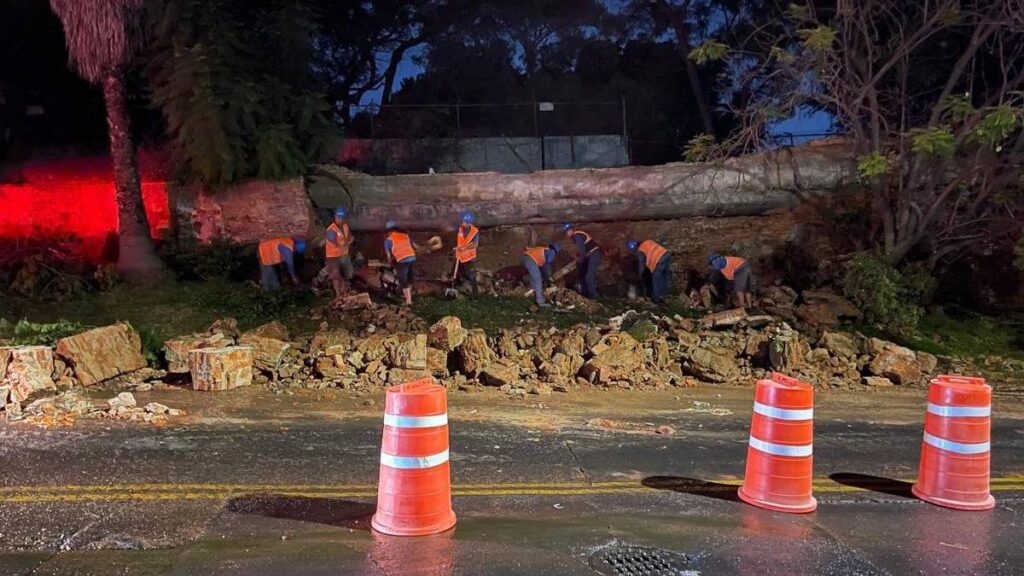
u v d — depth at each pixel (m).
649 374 10.52
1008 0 12.13
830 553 4.59
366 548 4.39
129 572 4.01
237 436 6.82
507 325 12.38
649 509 5.29
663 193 15.66
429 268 15.20
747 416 8.51
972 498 5.57
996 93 13.37
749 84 17.22
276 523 4.76
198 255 13.91
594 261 14.41
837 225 15.15
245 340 10.09
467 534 4.67
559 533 4.75
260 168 14.22
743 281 13.70
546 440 7.12
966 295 15.24
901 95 14.34
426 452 4.69
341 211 13.23
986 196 13.72
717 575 4.23
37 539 4.39
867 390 10.63
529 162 20.19
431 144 19.67
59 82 18.31
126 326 9.72
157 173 16.05
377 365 9.96
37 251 13.83
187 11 13.48
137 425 7.06
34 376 8.19
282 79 15.14
